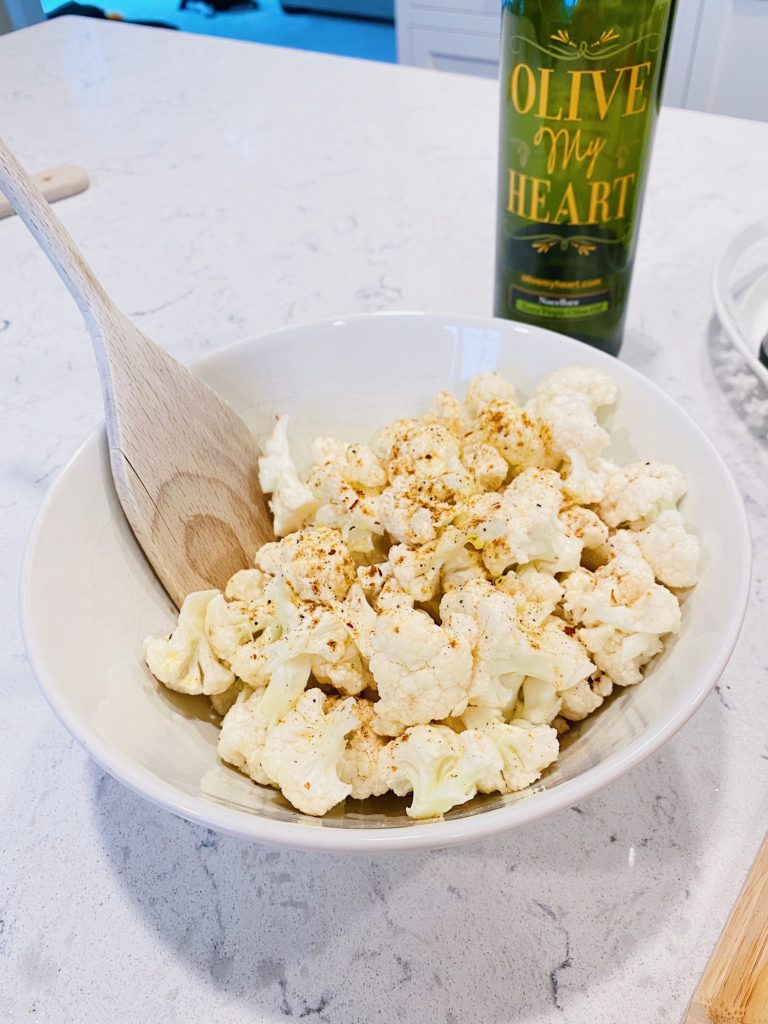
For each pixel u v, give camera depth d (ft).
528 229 1.15
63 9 3.64
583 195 1.10
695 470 0.93
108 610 0.88
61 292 1.62
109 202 1.85
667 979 0.73
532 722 0.85
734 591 0.78
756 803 0.85
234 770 0.84
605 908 0.78
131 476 0.92
